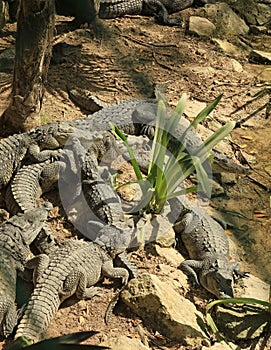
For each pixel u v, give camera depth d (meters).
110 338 5.08
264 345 5.46
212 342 5.31
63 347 2.90
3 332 4.96
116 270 5.69
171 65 9.51
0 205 6.39
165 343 5.20
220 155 7.52
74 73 8.76
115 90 8.60
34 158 6.76
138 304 5.36
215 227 6.56
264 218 7.09
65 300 5.43
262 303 5.42
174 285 5.79
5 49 8.94
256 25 11.47
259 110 8.84
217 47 10.26
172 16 11.12
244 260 6.50
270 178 7.69
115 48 9.63
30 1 6.34
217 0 11.67
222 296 5.72
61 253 5.55
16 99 6.96
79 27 9.92
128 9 10.68
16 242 5.52
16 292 5.42
